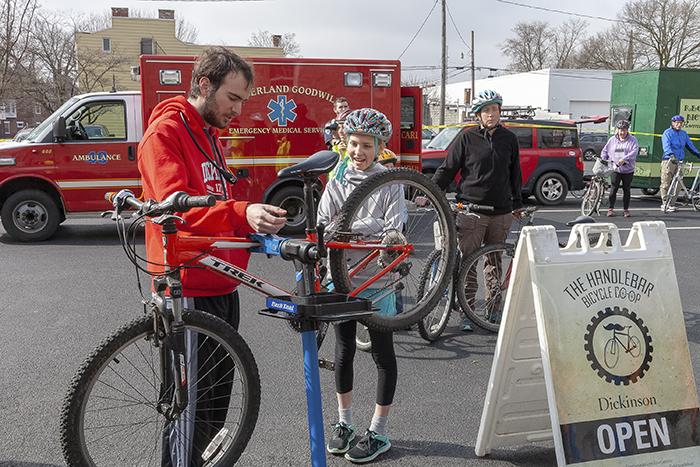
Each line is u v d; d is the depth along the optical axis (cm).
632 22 4938
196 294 272
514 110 1897
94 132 936
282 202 973
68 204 934
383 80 996
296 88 962
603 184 1235
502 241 555
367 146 334
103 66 4175
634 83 1500
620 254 303
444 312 534
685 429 297
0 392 419
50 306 614
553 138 1375
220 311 285
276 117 959
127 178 944
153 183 252
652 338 300
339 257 288
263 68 947
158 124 259
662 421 294
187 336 257
